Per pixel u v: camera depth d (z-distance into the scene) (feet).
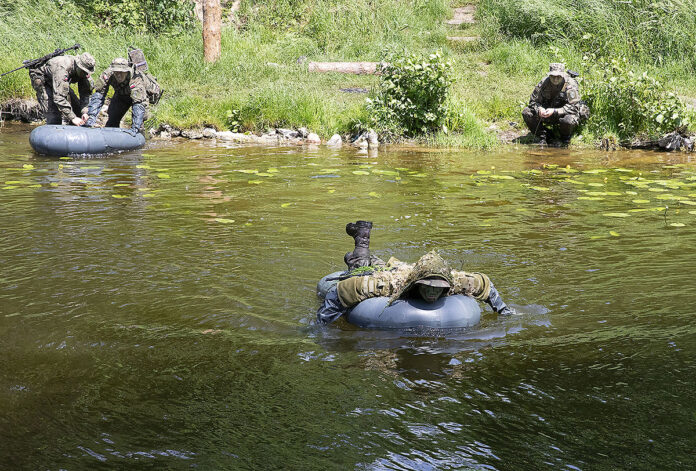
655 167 35.94
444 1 68.95
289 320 16.48
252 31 62.18
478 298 16.63
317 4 64.69
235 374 13.91
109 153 37.29
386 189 29.73
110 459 11.09
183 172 32.78
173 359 14.51
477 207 26.84
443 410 12.62
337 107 45.47
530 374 13.98
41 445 11.47
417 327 15.76
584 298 17.85
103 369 14.06
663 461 11.10
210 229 23.41
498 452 11.34
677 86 48.57
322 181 31.17
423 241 22.34
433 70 42.93
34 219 24.26
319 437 11.73
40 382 13.52
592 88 44.01
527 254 21.17
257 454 11.25
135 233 22.84
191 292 17.97
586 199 28.35
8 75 49.19
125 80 38.45
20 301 17.28
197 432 11.89
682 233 23.44
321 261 20.35
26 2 58.23
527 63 53.47
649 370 14.14
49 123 40.42
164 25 60.13
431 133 43.57
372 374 13.94
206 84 50.83
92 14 61.05
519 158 38.24
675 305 17.39
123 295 17.72
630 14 55.06
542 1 58.70
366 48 58.54
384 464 11.00
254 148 40.34
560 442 11.63
